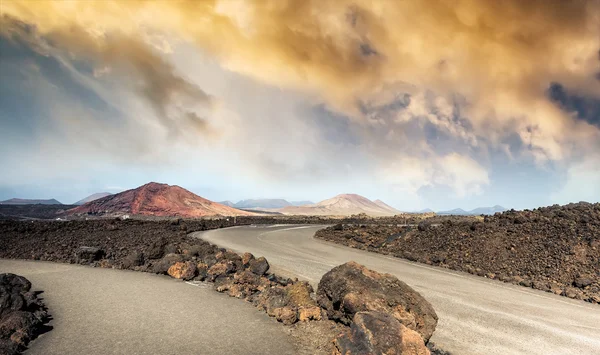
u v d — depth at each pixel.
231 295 10.69
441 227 27.78
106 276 12.77
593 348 8.27
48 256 16.36
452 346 7.78
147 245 19.83
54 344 6.41
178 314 8.56
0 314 7.30
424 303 7.86
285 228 45.66
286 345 6.91
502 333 8.93
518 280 16.19
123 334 7.03
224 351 6.42
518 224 23.67
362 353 5.54
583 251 17.61
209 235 29.89
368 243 29.19
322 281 9.10
